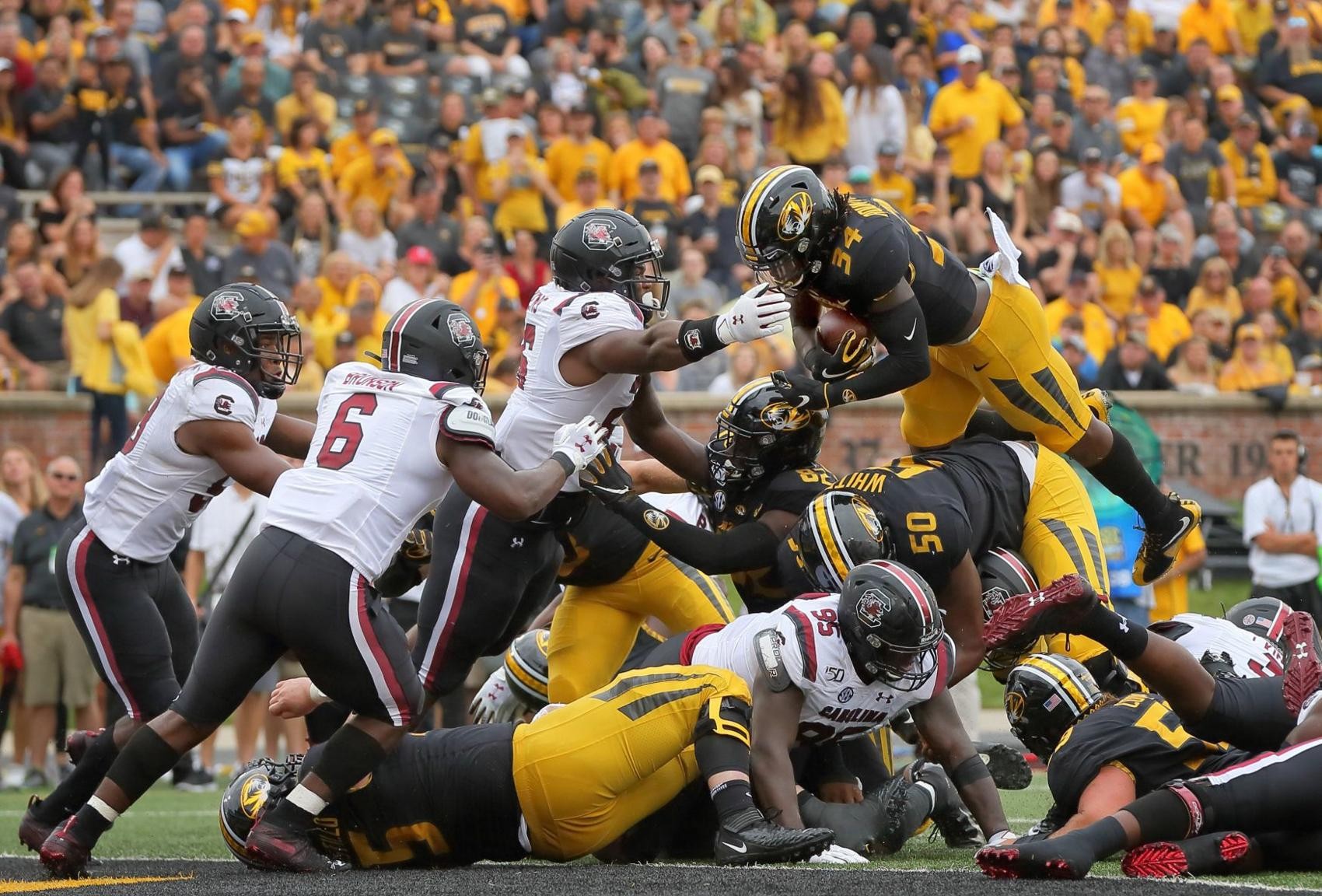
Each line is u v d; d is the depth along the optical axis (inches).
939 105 2096.5
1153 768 669.9
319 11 2178.9
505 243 1914.4
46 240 1840.6
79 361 1689.2
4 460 1470.2
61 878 702.5
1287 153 2325.3
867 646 692.1
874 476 813.2
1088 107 2177.7
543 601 874.1
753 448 811.4
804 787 772.6
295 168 1923.0
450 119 2006.6
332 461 700.0
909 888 590.9
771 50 2242.9
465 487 700.7
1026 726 716.7
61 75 2011.6
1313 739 654.5
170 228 1841.8
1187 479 1935.3
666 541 798.5
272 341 795.4
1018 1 2445.9
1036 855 604.1
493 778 684.7
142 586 795.4
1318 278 2178.9
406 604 1235.2
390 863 700.0
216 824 1024.2
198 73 2033.7
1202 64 2364.7
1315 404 1956.2
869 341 802.2
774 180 751.7
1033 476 873.5
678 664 762.8
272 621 684.7
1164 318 2010.3
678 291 1811.0
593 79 2076.8
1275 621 777.6
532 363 820.0
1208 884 601.9
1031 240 2016.5
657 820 733.9
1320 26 2561.5
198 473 781.9
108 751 795.4
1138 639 657.0
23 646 1350.9
